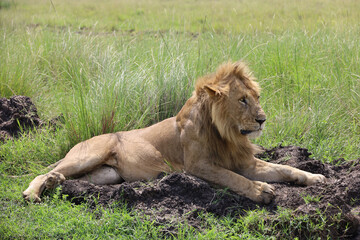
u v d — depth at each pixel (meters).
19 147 9.63
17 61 13.47
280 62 13.51
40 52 15.05
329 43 14.27
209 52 13.98
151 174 7.91
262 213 6.69
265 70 13.38
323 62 13.66
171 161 7.88
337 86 11.84
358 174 7.24
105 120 10.04
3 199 7.59
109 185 7.96
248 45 14.80
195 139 7.49
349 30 14.84
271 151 8.95
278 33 16.17
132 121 10.54
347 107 11.09
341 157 9.19
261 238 6.28
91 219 6.80
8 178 8.53
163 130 8.03
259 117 7.08
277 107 11.60
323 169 8.07
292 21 18.30
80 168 7.95
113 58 13.40
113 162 8.13
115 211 6.91
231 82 7.20
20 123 10.66
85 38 15.98
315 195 6.82
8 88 12.30
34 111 11.12
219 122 7.18
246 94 7.11
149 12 29.02
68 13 29.89
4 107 10.83
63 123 11.04
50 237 6.50
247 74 7.44
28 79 12.91
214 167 7.43
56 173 7.61
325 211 6.41
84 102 10.53
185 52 13.38
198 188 7.16
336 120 10.72
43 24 23.55
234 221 6.79
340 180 7.19
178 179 7.25
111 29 23.31
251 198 7.05
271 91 12.32
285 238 6.32
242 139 7.42
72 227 6.62
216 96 7.12
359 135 10.34
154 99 10.96
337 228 6.38
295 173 7.43
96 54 14.41
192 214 6.80
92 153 8.03
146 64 12.56
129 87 11.11
